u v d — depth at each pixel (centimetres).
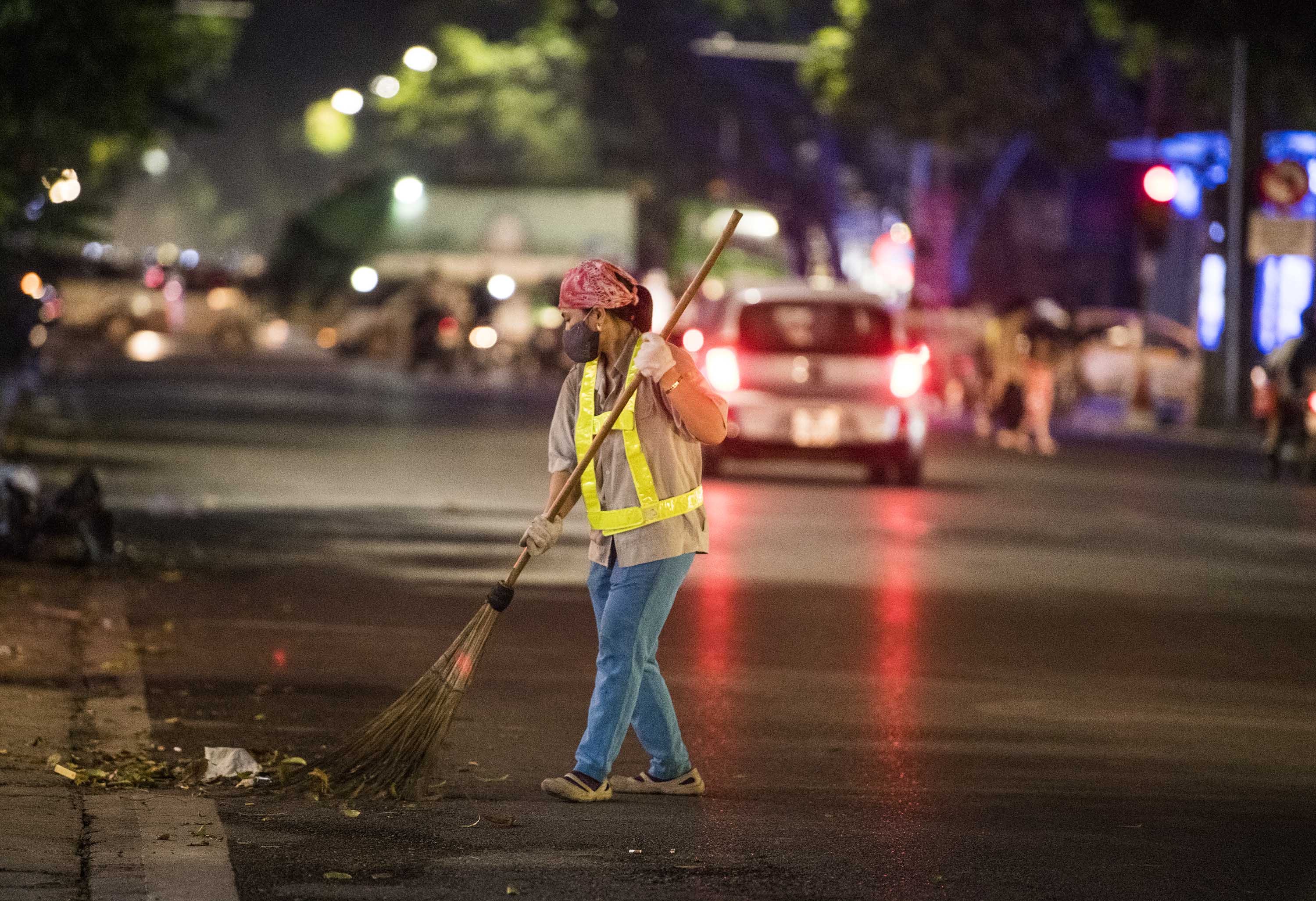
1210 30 6150
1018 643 2253
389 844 1321
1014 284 11606
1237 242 6328
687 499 1434
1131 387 7575
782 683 1975
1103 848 1362
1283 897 1253
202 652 2053
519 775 1549
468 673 1440
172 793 1441
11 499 2617
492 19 14700
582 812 1427
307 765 1462
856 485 4191
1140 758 1672
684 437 1432
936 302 10131
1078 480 4522
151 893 1186
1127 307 11538
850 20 9031
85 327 10912
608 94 11494
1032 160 11612
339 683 1911
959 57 8725
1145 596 2648
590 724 1462
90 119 3778
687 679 1986
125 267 11131
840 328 4103
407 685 1916
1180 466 5044
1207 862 1331
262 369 9019
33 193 3834
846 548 3069
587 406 1424
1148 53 7675
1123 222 11562
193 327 11056
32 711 1711
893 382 4075
